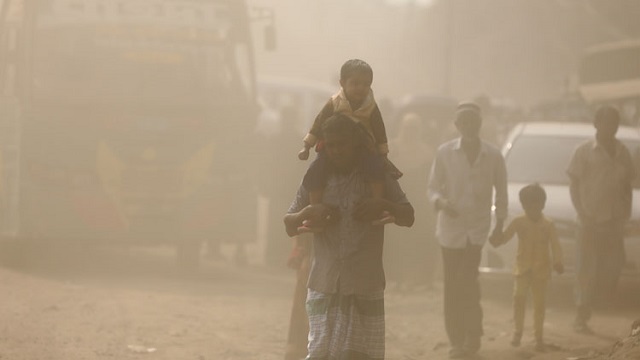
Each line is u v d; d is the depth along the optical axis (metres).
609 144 28.69
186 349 24.81
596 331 28.52
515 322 25.94
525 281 25.81
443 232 24.97
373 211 16.05
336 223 16.28
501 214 25.23
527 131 37.59
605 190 28.53
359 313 16.36
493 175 25.16
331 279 16.31
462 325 24.73
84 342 24.98
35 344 24.47
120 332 26.34
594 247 28.50
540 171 36.00
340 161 16.17
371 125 16.33
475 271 24.94
